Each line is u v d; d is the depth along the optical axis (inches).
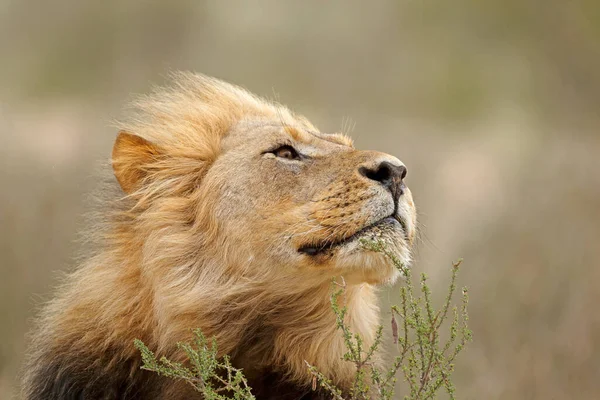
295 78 1780.3
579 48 1771.7
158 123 440.1
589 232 768.9
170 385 382.3
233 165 397.7
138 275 394.6
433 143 1251.2
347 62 1881.2
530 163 1050.1
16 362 599.8
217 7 2010.3
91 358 389.1
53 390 393.7
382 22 2012.8
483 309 650.8
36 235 719.1
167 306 386.9
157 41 1905.8
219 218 392.8
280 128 405.7
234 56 1886.1
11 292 668.7
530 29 1872.5
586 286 673.6
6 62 1803.6
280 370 394.9
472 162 1126.4
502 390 581.3
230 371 366.9
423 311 559.5
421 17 2005.4
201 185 404.5
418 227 469.7
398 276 378.9
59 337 396.2
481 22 1951.3
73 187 797.2
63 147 1040.8
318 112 1424.7
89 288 395.2
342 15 2018.9
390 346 519.8
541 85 1755.7
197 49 1925.4
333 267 370.6
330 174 381.1
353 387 364.8
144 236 398.6
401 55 1925.4
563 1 1815.9
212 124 424.5
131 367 388.8
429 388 352.8
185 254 395.2
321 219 373.1
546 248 730.8
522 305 657.0
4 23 1893.5
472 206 890.7
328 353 388.8
